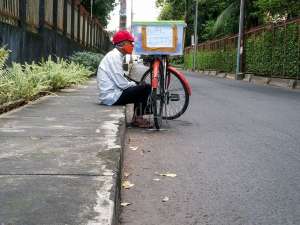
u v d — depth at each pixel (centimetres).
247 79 2367
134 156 508
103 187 307
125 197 373
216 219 328
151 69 697
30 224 243
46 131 506
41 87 869
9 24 1001
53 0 1468
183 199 369
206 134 637
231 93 1338
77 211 263
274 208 351
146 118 743
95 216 257
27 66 970
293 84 1722
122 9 1998
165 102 690
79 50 2103
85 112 669
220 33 3784
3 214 255
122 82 700
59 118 608
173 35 680
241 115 837
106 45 3791
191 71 4369
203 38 4928
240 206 354
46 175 331
